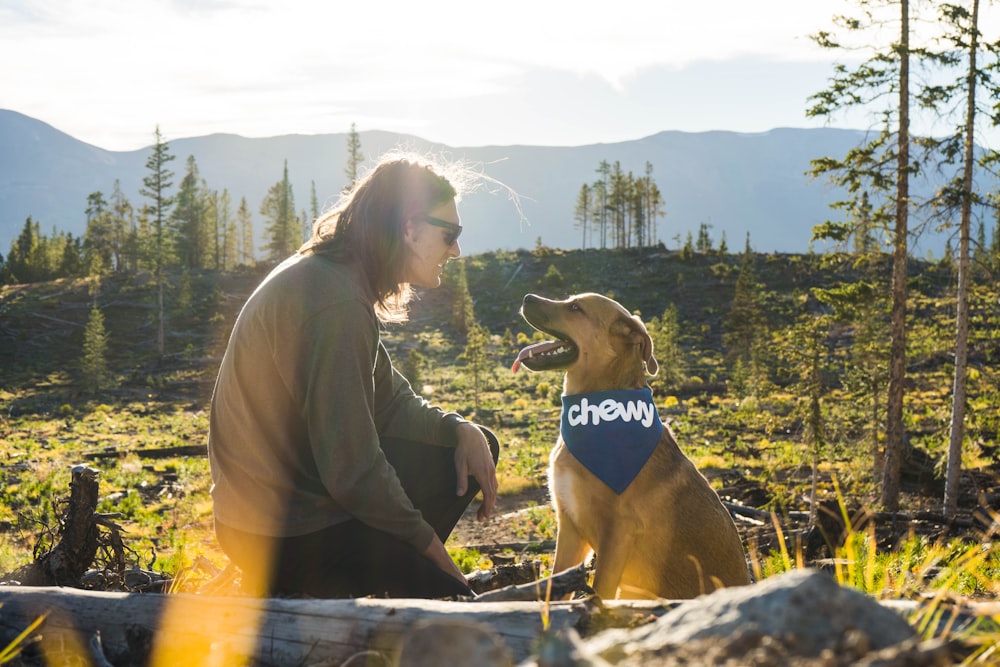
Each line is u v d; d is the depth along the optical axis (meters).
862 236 20.97
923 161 19.81
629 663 1.43
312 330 3.37
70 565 4.14
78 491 4.18
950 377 50.53
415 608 2.30
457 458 4.16
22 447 38.25
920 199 20.00
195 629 2.49
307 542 3.42
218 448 3.56
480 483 4.15
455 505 4.21
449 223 3.82
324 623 2.37
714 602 1.57
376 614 2.32
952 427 20.42
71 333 87.56
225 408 3.51
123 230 118.19
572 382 4.75
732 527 4.44
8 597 2.71
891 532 10.69
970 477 24.83
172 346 84.19
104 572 4.27
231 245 144.75
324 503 3.43
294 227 111.19
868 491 23.27
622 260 104.56
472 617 2.23
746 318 69.19
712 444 36.34
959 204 19.64
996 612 1.95
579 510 4.35
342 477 3.33
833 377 44.38
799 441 34.12
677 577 4.29
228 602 2.51
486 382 64.69
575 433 4.37
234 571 4.16
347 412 3.34
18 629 2.65
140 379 71.81
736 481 26.06
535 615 2.21
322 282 3.45
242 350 3.45
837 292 20.94
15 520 19.47
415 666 1.28
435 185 3.79
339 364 3.35
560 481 4.41
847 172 20.28
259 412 3.44
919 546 5.09
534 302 4.78
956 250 20.16
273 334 3.39
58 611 2.65
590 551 5.18
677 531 4.24
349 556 3.42
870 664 1.32
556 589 2.79
